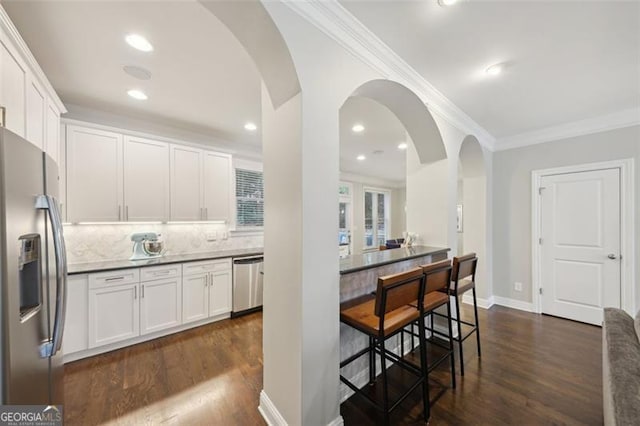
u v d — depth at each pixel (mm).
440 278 1924
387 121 3328
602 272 3121
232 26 1339
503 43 1823
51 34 1683
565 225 3373
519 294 3732
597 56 1963
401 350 2164
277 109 1617
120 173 2855
